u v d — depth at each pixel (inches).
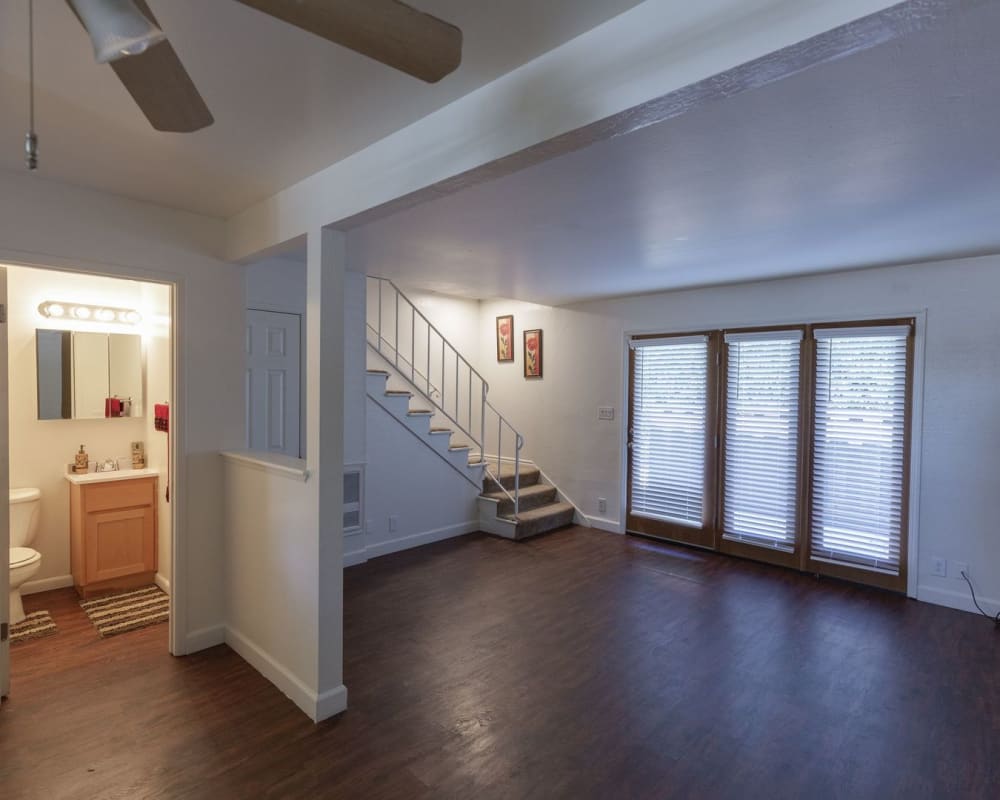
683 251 137.8
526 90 62.1
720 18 47.2
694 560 179.8
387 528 184.7
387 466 184.1
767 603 145.0
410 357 233.0
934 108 66.9
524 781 79.2
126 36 32.0
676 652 118.2
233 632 117.4
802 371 167.5
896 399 151.2
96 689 101.3
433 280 179.2
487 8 52.3
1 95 68.7
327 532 93.5
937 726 93.3
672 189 95.4
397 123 76.1
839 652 118.6
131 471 151.6
